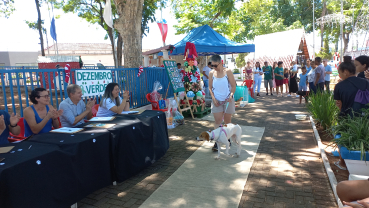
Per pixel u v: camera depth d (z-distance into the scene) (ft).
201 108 25.84
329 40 120.47
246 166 12.60
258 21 104.53
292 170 11.99
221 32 74.18
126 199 9.80
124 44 30.35
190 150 15.46
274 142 16.51
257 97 39.52
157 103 23.12
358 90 11.49
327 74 32.96
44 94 10.92
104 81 19.33
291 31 61.93
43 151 7.79
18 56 112.06
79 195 8.73
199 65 59.62
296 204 9.05
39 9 60.49
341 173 11.30
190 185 10.75
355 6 92.43
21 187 6.89
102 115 14.61
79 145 8.73
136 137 11.59
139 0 29.58
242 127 20.58
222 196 9.76
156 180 11.39
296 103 32.50
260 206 9.00
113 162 10.49
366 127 10.28
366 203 5.93
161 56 31.68
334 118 17.16
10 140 10.97
